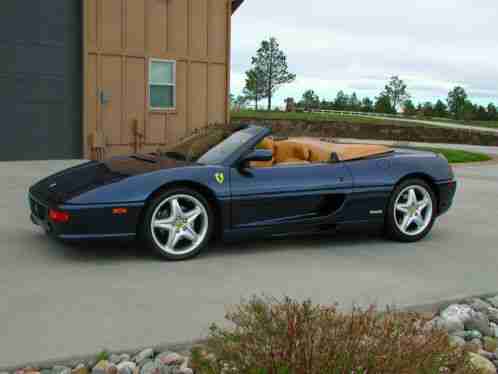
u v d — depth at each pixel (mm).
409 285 4855
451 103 96000
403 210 6379
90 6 13555
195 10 15195
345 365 2463
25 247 5684
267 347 2561
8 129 12820
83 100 13625
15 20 12711
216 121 15891
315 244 6234
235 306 4188
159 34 14664
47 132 13352
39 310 4008
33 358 3264
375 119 69500
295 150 6305
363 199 6082
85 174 5613
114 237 5133
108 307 4102
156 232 5301
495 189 11234
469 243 6504
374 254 5879
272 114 63156
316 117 63594
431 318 4258
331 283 4844
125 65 14203
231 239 5609
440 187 6508
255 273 5066
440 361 2637
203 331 3699
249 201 5555
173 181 5250
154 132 14820
